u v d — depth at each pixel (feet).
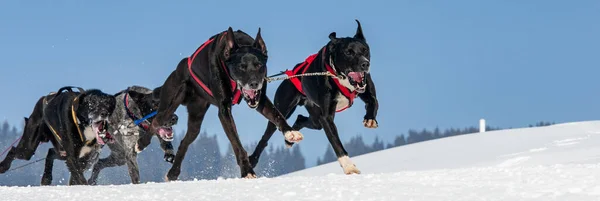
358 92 27.20
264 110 24.70
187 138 28.27
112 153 35.04
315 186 16.69
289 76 26.84
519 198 13.93
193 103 27.50
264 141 32.40
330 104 27.17
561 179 15.99
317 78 27.30
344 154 26.50
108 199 15.64
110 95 31.73
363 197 14.75
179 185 18.37
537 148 36.52
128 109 33.86
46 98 32.58
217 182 18.97
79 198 15.92
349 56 26.23
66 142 30.89
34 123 33.22
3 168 34.22
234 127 24.48
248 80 23.72
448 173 18.61
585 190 14.30
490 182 16.26
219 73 24.41
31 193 17.38
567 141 37.76
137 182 33.94
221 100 24.54
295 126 31.32
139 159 42.60
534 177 16.63
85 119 30.89
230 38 24.18
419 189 15.58
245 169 24.00
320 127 31.12
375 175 19.02
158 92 33.01
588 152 32.27
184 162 43.16
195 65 25.59
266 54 24.66
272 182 18.15
